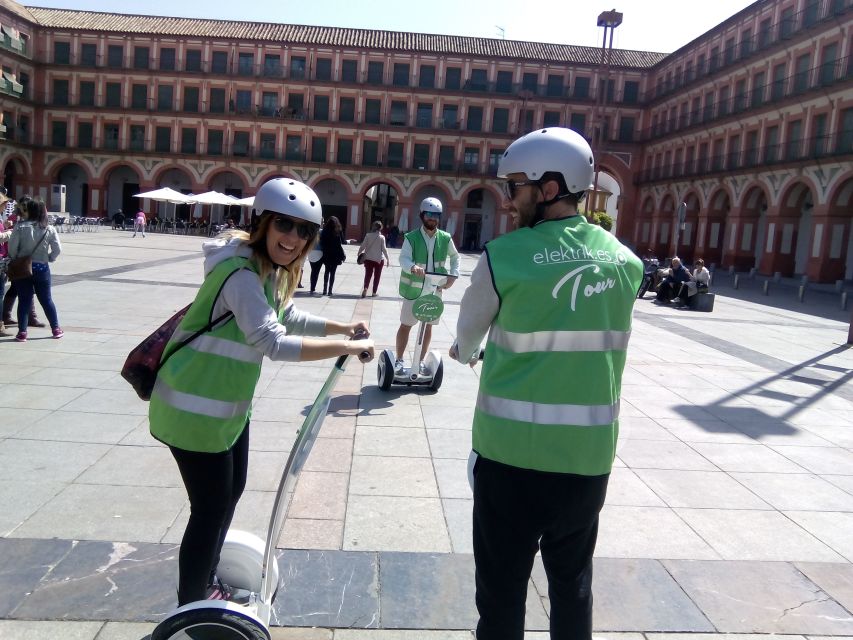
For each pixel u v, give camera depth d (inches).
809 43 1365.7
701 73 1814.7
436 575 136.5
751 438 238.8
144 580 128.3
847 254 1344.7
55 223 1352.1
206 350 98.0
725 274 1550.2
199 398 97.7
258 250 99.7
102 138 2132.1
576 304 84.3
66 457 184.4
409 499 171.0
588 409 85.0
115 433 204.2
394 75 2124.8
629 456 213.8
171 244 1234.6
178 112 2117.4
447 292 706.2
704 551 153.3
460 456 203.2
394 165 2154.3
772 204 1467.8
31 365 277.6
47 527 146.0
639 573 142.3
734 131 1630.2
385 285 728.3
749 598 134.7
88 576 128.7
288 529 151.8
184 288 560.7
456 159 2140.7
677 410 271.7
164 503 160.2
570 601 91.8
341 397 261.3
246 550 118.0
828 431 252.4
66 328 357.4
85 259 779.4
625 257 90.1
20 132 2063.2
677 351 416.2
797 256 1510.8
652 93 2123.5
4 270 324.8
